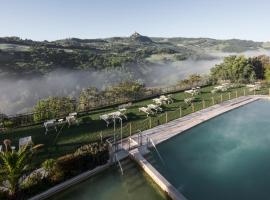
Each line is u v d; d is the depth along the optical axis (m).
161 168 16.05
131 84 38.25
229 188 14.01
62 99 29.81
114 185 14.26
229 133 22.08
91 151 15.26
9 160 11.84
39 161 15.18
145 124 22.14
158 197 13.27
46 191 12.90
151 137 19.58
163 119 23.62
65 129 20.61
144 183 14.50
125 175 15.20
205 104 29.14
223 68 49.56
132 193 13.55
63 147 17.16
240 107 29.69
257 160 17.39
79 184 14.12
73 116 22.14
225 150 18.89
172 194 12.51
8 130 20.48
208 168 16.20
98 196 13.28
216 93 34.81
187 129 21.62
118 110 26.23
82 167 14.62
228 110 27.73
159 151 18.30
